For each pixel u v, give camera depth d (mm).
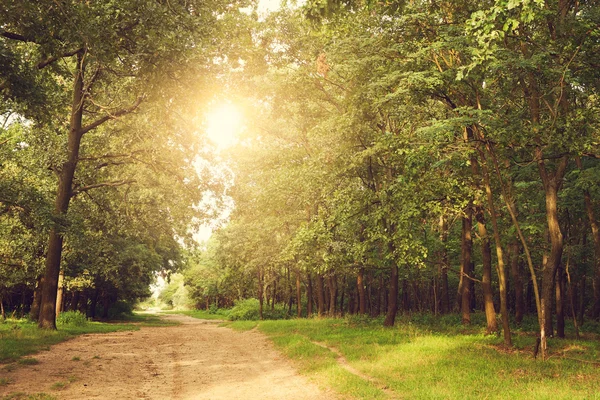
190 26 15797
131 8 14477
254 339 21750
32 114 15750
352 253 22109
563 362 12109
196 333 26953
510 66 13922
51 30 13531
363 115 20469
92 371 11719
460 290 32312
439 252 28047
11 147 21969
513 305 38750
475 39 12242
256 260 36438
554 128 13883
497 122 14109
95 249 31594
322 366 12406
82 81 21969
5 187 18031
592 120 14609
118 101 23594
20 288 38625
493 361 12164
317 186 23547
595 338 18797
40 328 21578
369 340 17078
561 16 13766
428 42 16594
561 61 14180
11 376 10445
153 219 27828
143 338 22234
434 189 16906
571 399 8141
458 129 14844
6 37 14102
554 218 15336
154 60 16594
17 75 13578
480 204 17781
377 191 21766
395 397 8883
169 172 25141
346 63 19312
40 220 18547
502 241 21250
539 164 15461
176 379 11180
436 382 9977
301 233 22938
